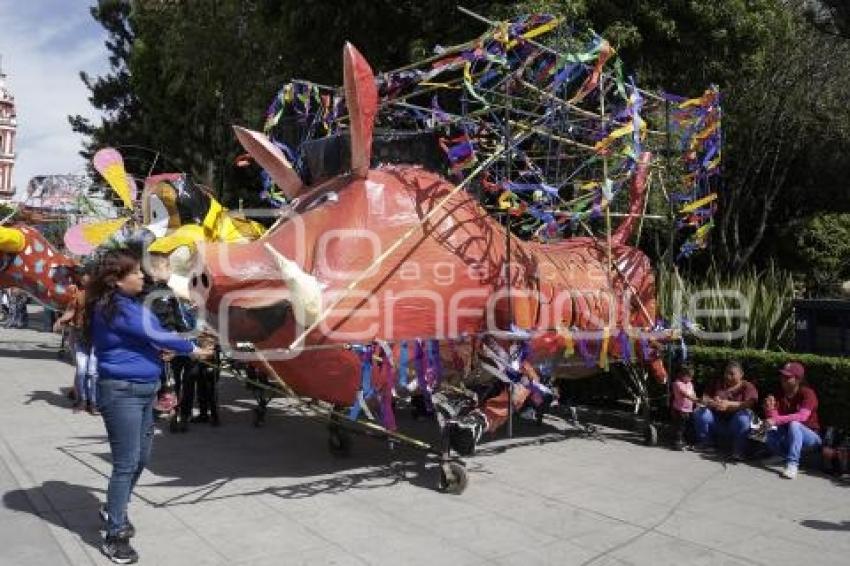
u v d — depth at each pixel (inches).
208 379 338.6
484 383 268.8
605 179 292.2
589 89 277.6
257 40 713.0
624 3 446.9
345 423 273.4
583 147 290.7
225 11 731.4
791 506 238.2
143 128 1032.8
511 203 277.7
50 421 333.4
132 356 183.5
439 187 263.1
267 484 251.1
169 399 288.0
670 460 295.1
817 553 198.2
